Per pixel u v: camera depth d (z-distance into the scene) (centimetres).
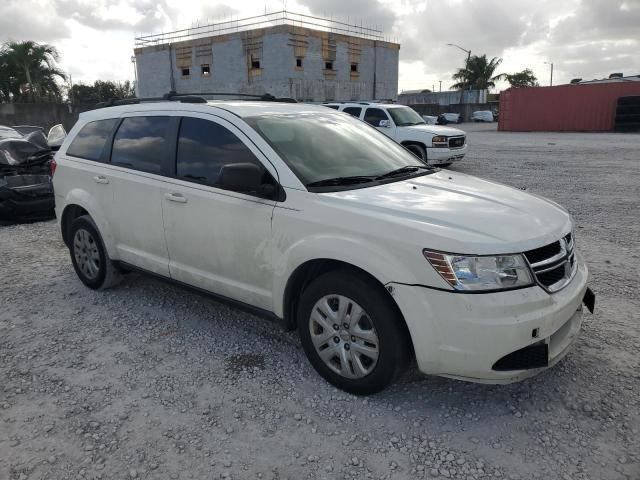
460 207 332
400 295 300
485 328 286
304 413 326
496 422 315
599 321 440
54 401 342
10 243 727
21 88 3994
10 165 861
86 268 530
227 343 416
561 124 3478
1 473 279
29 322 461
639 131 3166
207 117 415
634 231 736
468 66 6931
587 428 308
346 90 4494
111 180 473
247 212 371
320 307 345
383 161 426
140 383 362
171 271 439
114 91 7150
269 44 4059
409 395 343
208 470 280
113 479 274
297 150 385
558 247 325
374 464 283
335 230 327
